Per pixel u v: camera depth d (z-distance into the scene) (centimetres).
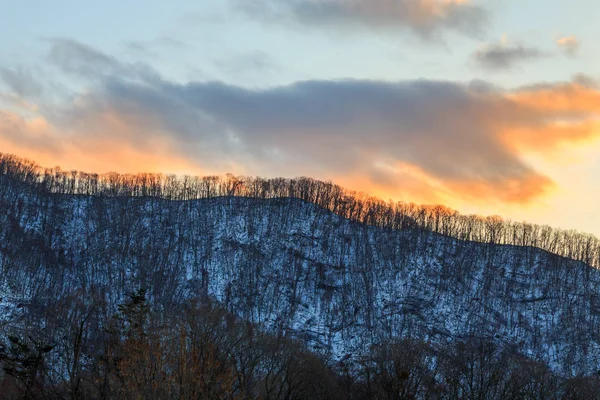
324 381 9988
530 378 11300
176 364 5169
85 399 5575
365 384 10388
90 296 13262
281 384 8400
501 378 9962
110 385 5369
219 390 5188
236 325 10988
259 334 11631
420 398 9694
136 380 4919
